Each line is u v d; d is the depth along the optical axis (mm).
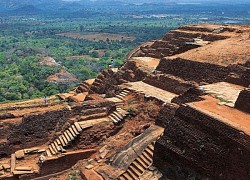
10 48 180875
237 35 43344
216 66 33844
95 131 32250
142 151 26688
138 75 44062
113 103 35781
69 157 30375
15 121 34250
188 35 50688
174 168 22797
